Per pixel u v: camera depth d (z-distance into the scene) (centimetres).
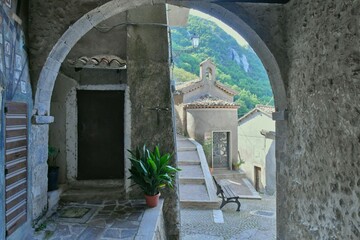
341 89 193
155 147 380
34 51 271
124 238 263
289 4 269
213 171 1127
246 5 274
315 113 228
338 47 196
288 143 279
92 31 410
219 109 1160
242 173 1110
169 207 391
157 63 399
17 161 238
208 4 274
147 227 288
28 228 264
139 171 344
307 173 242
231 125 1177
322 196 218
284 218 292
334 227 202
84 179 433
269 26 277
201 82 1345
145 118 395
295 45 260
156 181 348
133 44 398
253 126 1164
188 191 692
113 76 421
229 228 528
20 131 244
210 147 1136
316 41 225
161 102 397
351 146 183
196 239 478
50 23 273
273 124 1001
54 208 342
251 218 588
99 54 410
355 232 179
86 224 296
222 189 680
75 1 274
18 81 243
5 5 219
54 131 416
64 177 414
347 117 187
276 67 281
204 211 613
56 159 414
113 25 410
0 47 209
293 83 266
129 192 385
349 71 184
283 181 294
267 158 1023
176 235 391
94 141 437
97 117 437
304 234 246
